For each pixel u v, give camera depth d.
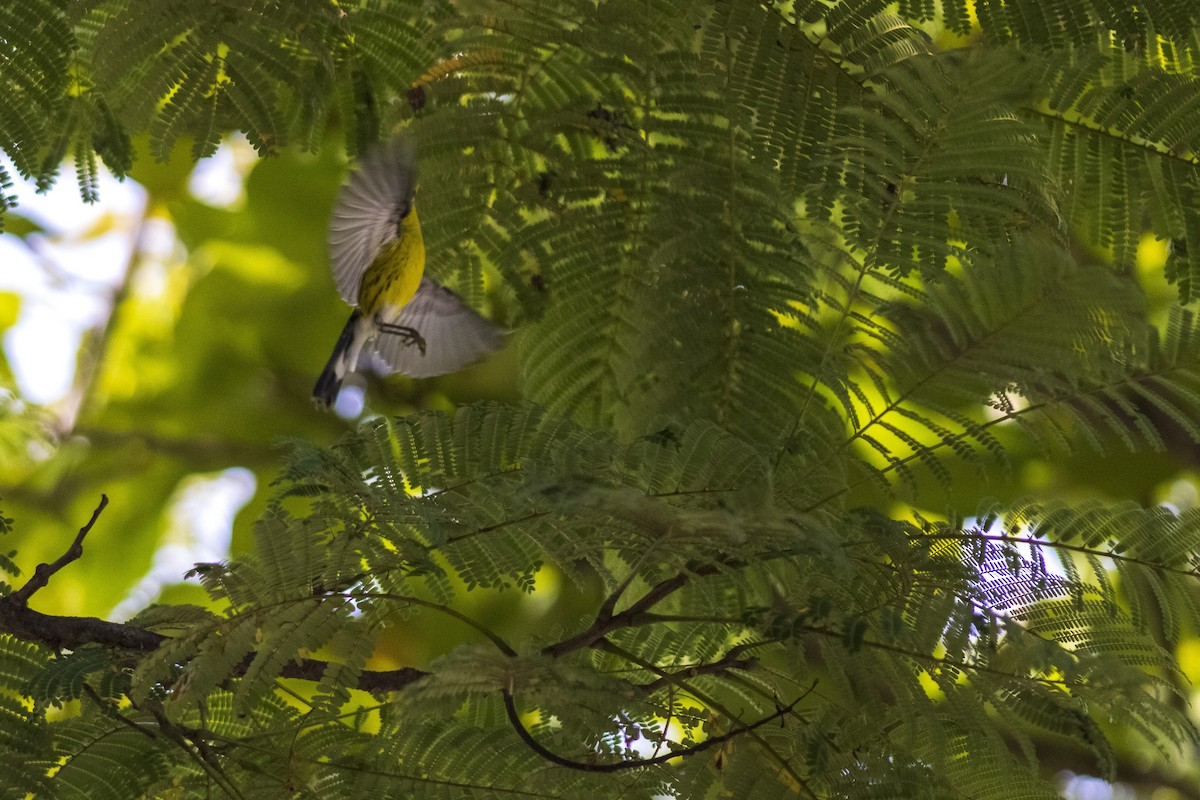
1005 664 5.55
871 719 5.80
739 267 7.34
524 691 5.20
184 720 6.36
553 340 8.34
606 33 7.82
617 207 8.09
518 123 8.19
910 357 6.28
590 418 8.29
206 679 5.57
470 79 8.23
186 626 6.01
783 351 7.23
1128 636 5.93
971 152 6.36
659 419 6.45
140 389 16.83
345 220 7.72
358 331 8.97
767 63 7.82
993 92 6.36
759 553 5.49
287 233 16.05
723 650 6.83
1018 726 5.91
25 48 7.42
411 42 8.34
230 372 16.45
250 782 6.04
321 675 6.27
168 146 7.95
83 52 8.05
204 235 16.06
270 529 5.86
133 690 5.53
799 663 5.91
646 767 6.01
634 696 5.44
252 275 16.28
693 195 7.46
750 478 5.64
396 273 8.73
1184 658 14.21
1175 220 8.08
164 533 16.30
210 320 16.34
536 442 6.08
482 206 8.32
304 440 5.60
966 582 5.78
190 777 6.06
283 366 16.52
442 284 8.84
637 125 7.99
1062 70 7.74
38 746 5.76
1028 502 6.29
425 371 9.34
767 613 5.45
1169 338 6.07
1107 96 7.81
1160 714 5.32
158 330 17.59
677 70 7.86
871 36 7.87
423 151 8.17
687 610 6.84
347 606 5.84
